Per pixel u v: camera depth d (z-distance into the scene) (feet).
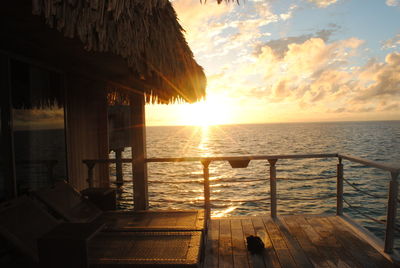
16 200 8.82
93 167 16.47
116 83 15.26
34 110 11.45
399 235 26.27
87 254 6.24
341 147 165.17
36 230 8.23
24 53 10.32
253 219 13.38
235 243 10.80
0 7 5.72
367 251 9.98
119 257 7.32
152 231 9.21
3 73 9.63
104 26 5.06
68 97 14.42
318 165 92.53
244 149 166.61
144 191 14.66
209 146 200.03
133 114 14.69
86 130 16.47
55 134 13.10
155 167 90.68
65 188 11.29
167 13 7.09
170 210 11.82
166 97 14.65
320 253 9.86
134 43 5.92
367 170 80.33
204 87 13.67
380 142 204.64
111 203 12.78
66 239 6.22
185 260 7.05
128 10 4.69
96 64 12.10
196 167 90.48
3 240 8.20
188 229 9.26
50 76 12.69
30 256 7.24
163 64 7.84
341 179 13.56
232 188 57.36
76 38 8.11
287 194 52.85
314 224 12.59
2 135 9.62
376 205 44.75
